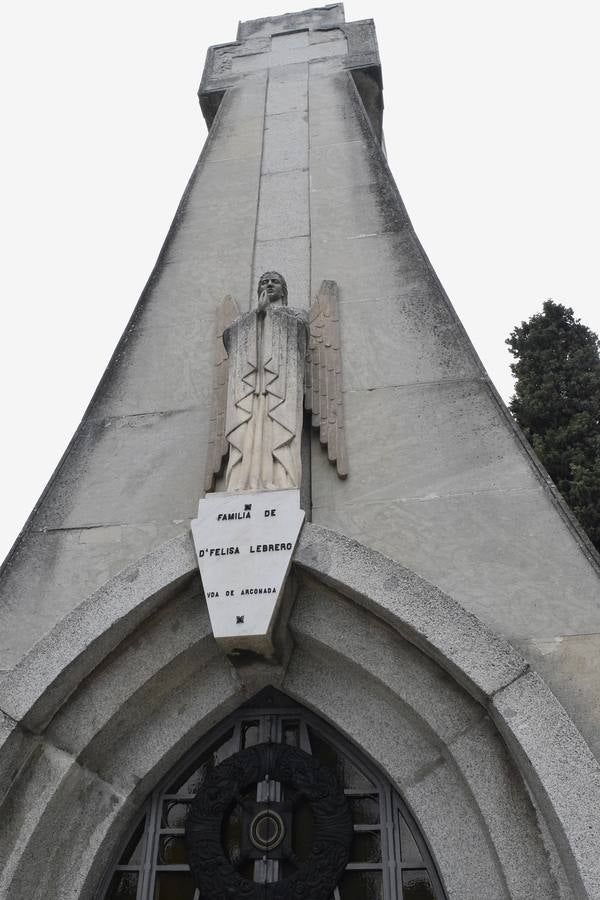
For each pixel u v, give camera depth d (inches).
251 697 195.0
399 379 228.7
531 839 154.6
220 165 313.4
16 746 171.2
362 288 256.1
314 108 333.7
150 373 245.3
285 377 212.1
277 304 234.1
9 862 163.0
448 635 167.9
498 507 197.2
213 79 370.9
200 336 252.2
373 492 205.8
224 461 215.5
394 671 178.9
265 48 382.6
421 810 168.6
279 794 183.2
